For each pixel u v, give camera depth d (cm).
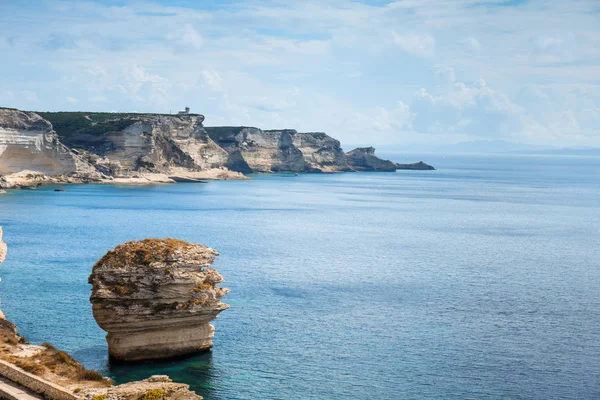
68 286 8250
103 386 4634
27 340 6000
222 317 7119
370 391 5281
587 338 6725
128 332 5472
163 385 4462
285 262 10606
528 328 7038
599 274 10162
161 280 5434
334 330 6794
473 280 9488
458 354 6172
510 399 5197
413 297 8306
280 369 5656
